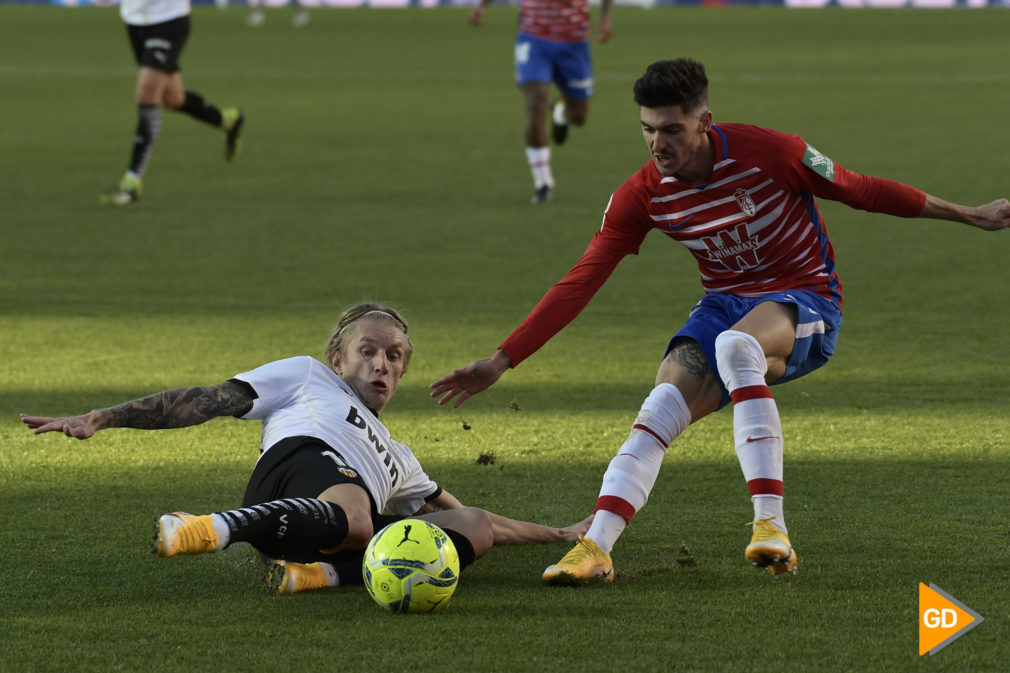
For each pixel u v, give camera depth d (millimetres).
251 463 16906
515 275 30188
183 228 36250
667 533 13992
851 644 10664
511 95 72438
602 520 12523
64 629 10984
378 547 11523
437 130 58656
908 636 10836
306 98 70188
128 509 14812
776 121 58781
